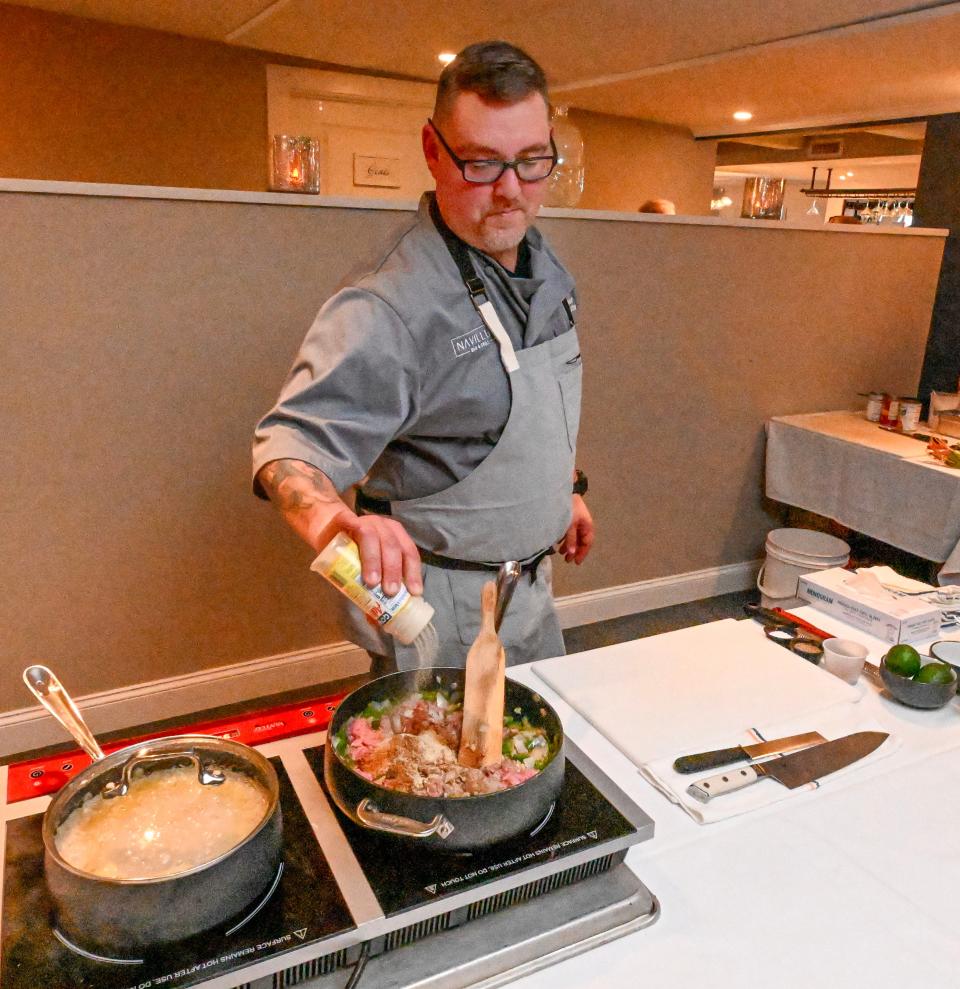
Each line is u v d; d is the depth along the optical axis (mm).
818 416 3250
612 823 791
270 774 737
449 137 1114
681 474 3111
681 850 860
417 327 1162
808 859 854
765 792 945
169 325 2127
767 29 3016
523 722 899
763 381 3152
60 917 638
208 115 3721
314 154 2193
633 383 2885
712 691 1145
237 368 2230
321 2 2938
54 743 2277
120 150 3570
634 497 3041
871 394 3201
